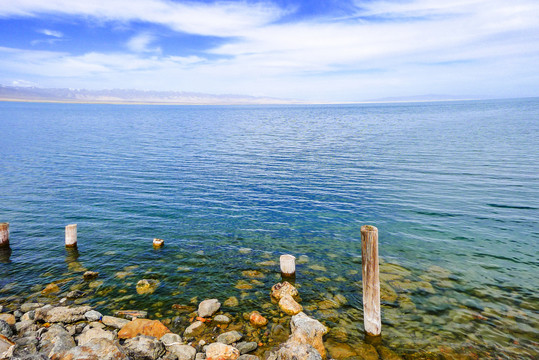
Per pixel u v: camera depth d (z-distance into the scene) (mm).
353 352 8234
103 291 11250
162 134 66125
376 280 8523
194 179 27922
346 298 10836
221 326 9281
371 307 8656
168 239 15742
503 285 11344
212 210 19984
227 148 46625
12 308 10219
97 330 8641
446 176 26766
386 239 15352
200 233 16469
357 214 18969
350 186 24984
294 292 10828
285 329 9141
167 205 20906
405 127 72562
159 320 9609
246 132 70625
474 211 18750
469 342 8617
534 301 10391
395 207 19922
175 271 12672
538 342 8570
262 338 8773
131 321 9086
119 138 58125
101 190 24281
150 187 25250
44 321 9344
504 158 33000
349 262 13414
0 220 18109
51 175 28953
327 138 57125
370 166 32031
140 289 11336
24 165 33156
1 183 26000
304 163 34750
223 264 13242
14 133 62781
